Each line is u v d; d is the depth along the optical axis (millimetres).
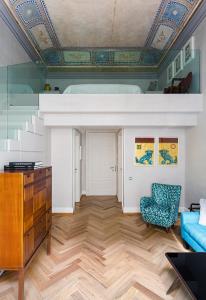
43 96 4566
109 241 3838
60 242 3785
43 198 3064
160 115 4770
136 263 3086
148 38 5699
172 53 5523
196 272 2182
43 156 4906
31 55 5973
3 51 4348
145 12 4598
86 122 4785
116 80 5887
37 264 3049
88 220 5016
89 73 6809
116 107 4566
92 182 7777
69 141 5645
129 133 5570
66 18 4836
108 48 6219
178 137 5562
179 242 3812
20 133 3570
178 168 5566
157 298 2363
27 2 4254
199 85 4562
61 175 5637
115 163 7773
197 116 4734
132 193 5590
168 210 4441
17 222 2279
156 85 5605
